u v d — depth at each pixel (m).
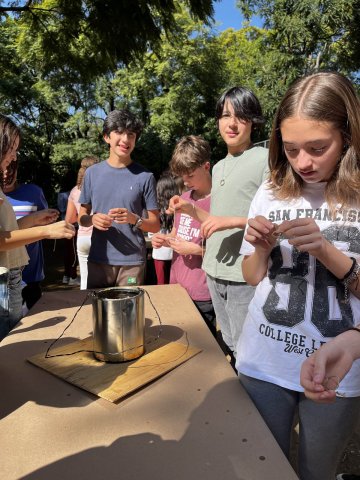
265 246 1.00
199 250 1.92
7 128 1.63
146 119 15.48
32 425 0.87
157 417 0.89
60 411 0.92
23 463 0.76
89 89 12.84
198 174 2.01
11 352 1.23
